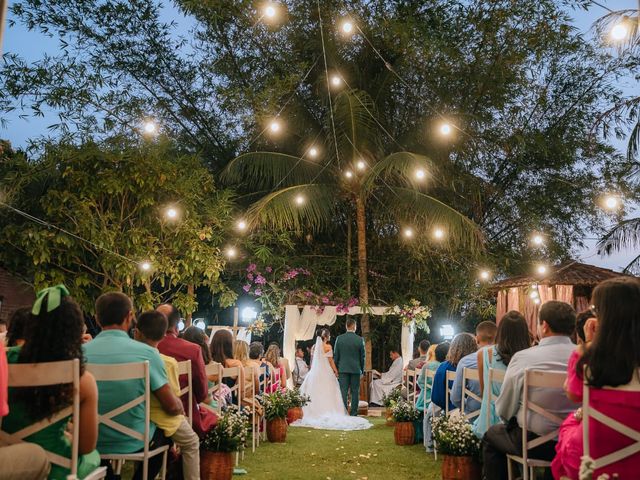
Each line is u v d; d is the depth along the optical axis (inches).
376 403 543.2
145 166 430.3
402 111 614.9
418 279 595.8
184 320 486.3
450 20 592.1
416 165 499.2
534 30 573.6
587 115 607.2
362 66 611.2
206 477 214.1
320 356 441.1
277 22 581.0
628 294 112.5
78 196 419.5
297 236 607.2
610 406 111.8
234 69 601.6
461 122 583.2
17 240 403.5
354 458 282.7
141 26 568.4
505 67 578.2
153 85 597.0
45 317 126.4
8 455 109.3
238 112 588.7
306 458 281.3
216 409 237.9
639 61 567.5
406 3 603.5
